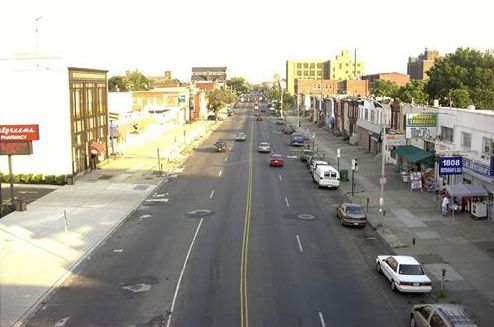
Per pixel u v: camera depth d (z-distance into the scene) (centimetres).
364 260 2872
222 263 2792
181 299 2303
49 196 4522
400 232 3391
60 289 2445
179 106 13188
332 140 9194
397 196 4497
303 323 2062
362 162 6481
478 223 3588
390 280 2458
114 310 2194
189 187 4991
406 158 5469
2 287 2445
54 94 5144
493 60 7725
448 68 7738
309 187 5000
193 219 3753
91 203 4253
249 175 5659
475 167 3762
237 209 4059
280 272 2656
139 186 4994
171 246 3108
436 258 2891
